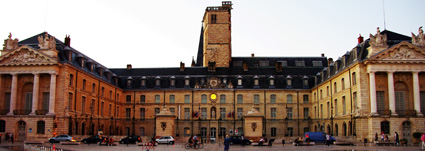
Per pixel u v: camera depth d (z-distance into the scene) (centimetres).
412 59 5288
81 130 6016
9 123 5600
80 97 6069
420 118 5194
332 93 6519
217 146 4884
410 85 5431
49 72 5619
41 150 3672
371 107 5206
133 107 7725
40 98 5738
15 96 5709
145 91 7738
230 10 9244
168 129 5641
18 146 4378
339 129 6112
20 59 5703
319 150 3859
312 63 8581
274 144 5350
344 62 6044
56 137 5206
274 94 7625
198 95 7631
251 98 7600
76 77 5956
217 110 7569
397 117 5178
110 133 7181
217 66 8344
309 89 7662
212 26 8500
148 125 7612
